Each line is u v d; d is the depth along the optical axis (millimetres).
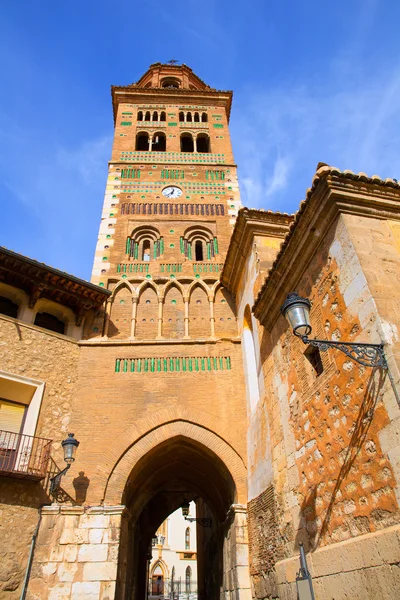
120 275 21469
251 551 15016
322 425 10398
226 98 33844
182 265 22281
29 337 17141
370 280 9133
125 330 19562
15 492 14180
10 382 15930
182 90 33594
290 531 11648
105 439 16250
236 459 16672
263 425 14859
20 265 17359
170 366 18344
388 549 7367
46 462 14977
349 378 9344
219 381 18156
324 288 10867
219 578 20594
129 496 17156
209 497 22125
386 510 7766
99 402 17062
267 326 14875
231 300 21109
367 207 10453
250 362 17922
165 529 67062
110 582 13602
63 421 16359
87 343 18406
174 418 17062
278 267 12930
